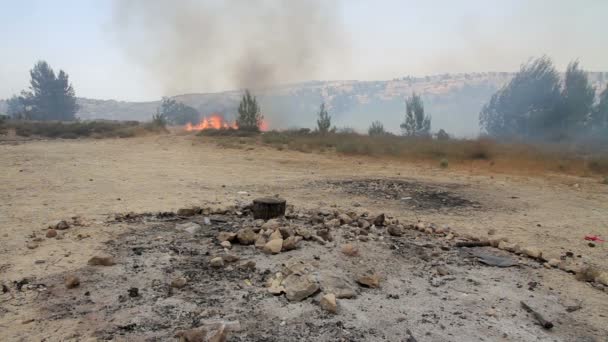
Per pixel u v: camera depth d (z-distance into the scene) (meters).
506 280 4.09
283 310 3.18
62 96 79.94
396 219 6.66
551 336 2.99
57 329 2.78
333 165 15.09
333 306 3.17
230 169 13.41
